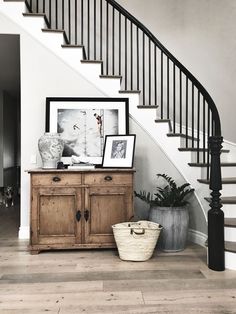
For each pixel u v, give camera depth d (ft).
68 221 9.74
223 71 14.25
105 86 11.78
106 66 13.30
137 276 7.81
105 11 14.74
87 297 6.64
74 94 11.72
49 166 10.21
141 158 11.79
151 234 8.95
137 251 8.88
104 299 6.55
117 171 9.84
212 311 6.05
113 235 9.80
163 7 14.98
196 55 14.64
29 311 6.05
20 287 7.14
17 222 14.21
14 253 9.67
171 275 7.88
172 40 14.82
